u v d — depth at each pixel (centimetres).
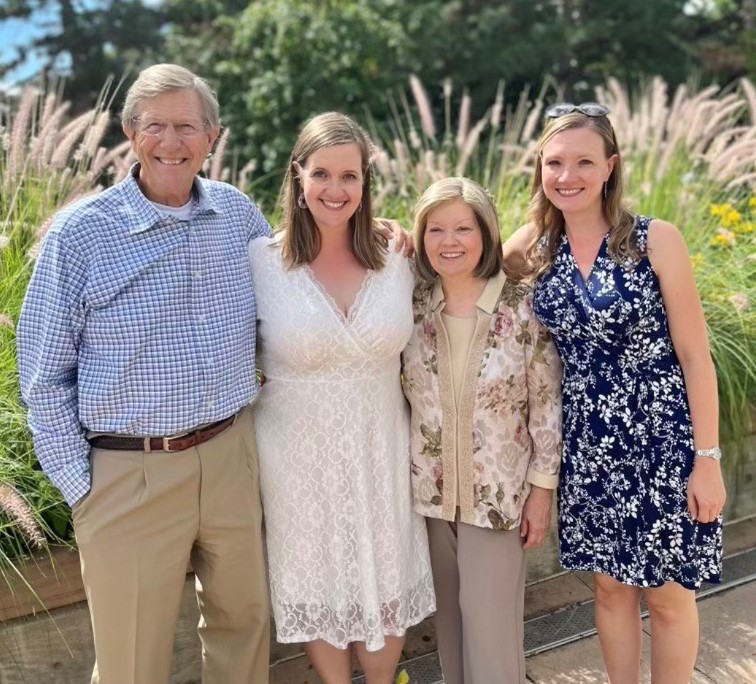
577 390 231
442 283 235
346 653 245
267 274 230
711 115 525
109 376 205
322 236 231
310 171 220
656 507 225
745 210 501
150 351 206
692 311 219
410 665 288
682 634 243
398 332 228
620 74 1394
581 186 221
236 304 221
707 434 221
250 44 1171
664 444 224
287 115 1116
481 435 231
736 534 368
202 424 215
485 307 229
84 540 211
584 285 224
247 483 227
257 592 234
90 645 263
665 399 224
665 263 217
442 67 1295
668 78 1363
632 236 221
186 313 211
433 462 238
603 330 221
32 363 206
